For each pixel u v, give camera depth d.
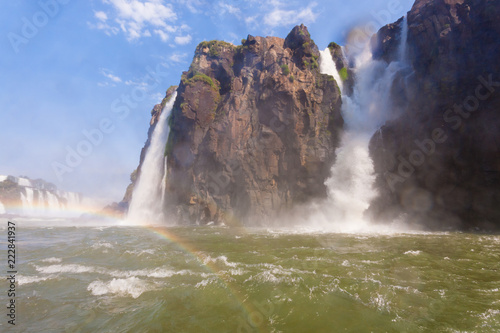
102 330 5.46
